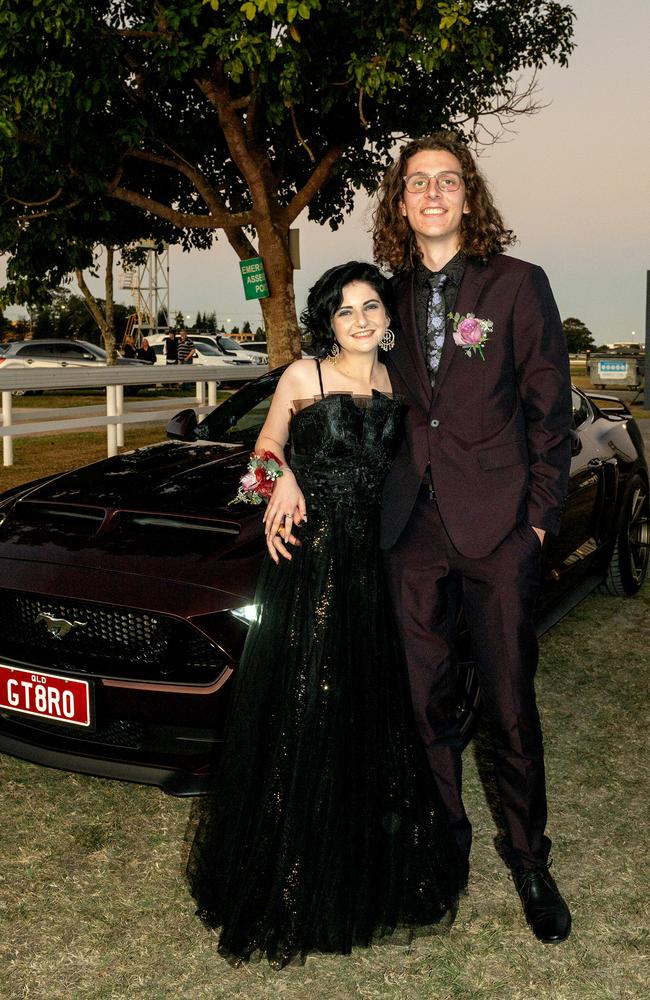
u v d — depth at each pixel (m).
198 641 2.50
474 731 3.09
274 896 2.09
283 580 2.19
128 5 7.68
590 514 4.17
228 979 2.05
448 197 2.18
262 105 8.14
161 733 2.52
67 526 2.89
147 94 8.97
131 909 2.29
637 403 17.72
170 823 2.70
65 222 8.72
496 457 2.17
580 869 2.46
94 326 52.75
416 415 2.24
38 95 6.81
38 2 6.29
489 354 2.15
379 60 7.05
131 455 3.55
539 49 9.11
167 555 2.64
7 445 8.86
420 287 2.28
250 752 2.19
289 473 2.20
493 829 2.67
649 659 4.06
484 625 2.21
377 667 2.18
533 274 2.16
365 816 2.14
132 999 1.98
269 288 8.66
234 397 4.12
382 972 2.07
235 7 6.83
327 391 2.23
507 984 2.03
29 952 2.12
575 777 2.97
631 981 2.04
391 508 2.22
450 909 2.21
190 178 8.82
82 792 2.88
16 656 2.66
